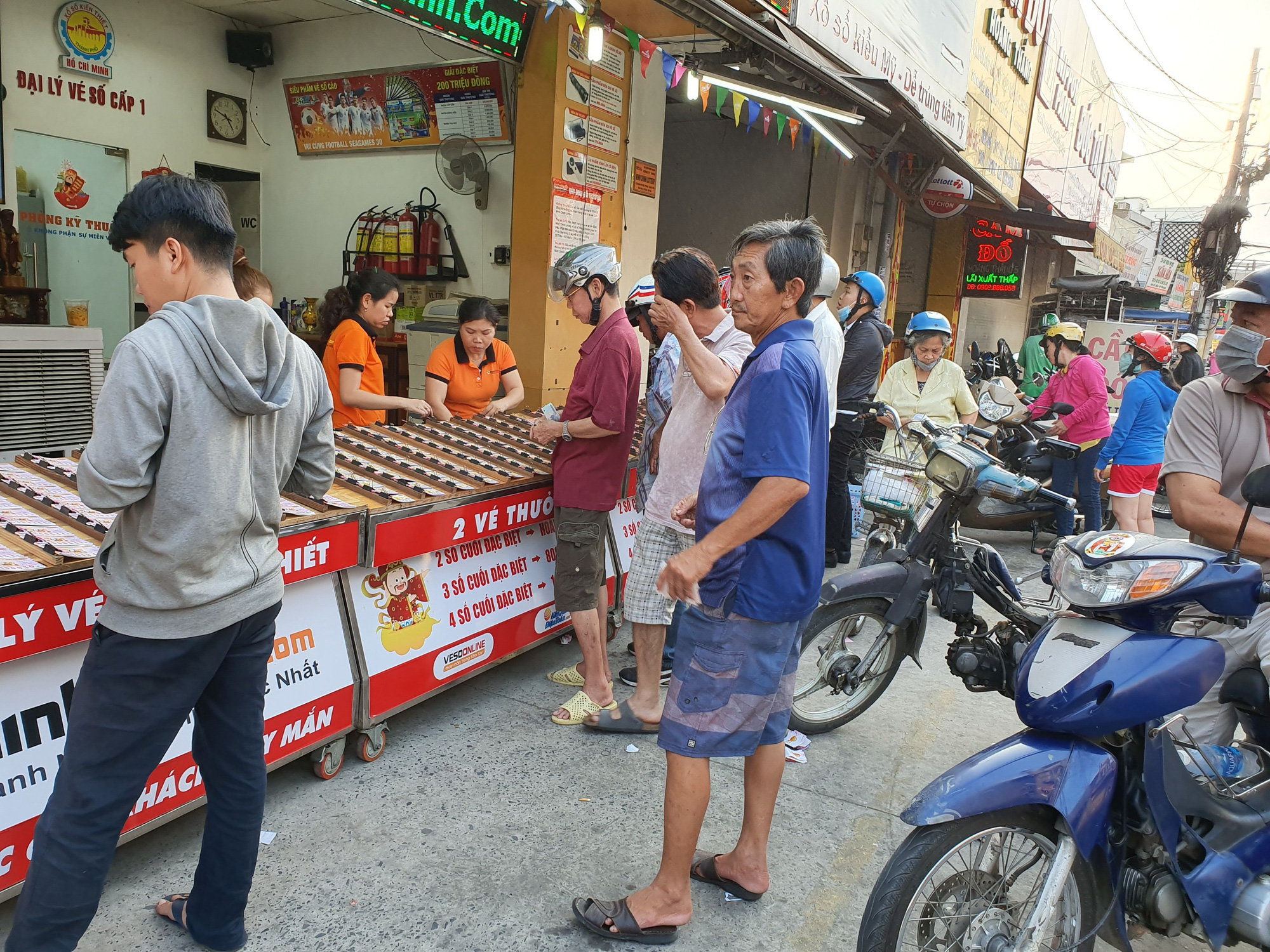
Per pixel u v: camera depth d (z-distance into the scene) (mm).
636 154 6848
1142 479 5863
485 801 2914
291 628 2766
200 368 1688
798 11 5055
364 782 2973
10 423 4133
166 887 2395
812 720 3576
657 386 3586
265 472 1867
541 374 6289
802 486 2023
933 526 3297
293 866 2506
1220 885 2004
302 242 7543
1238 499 2518
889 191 10508
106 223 6758
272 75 7324
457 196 6719
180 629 1767
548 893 2482
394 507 2941
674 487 3162
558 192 6113
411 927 2305
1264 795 2166
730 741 2234
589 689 3566
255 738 2029
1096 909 2033
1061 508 6711
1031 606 3453
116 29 6477
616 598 4449
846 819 3012
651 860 2668
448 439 3973
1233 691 2346
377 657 3031
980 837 1977
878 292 5699
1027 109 11180
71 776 1765
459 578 3439
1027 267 19297
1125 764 1998
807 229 2178
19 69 6031
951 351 14328
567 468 3400
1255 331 2318
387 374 6914
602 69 6285
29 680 2115
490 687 3801
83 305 6141
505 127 6297
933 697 4082
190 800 2484
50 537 2215
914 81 7070
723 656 2182
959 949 2049
